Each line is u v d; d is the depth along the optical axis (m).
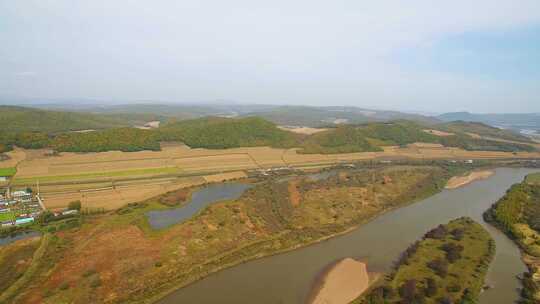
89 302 82.50
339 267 103.19
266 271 100.62
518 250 115.19
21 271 93.56
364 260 108.19
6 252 103.19
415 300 82.25
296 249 115.06
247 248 112.62
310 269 102.19
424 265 101.12
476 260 104.31
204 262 102.69
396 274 96.00
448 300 81.19
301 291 90.56
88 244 108.31
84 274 92.38
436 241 117.88
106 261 99.19
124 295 85.88
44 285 87.44
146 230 120.38
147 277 93.50
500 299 86.44
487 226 137.00
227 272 99.69
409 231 132.12
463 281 91.81
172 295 87.94
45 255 101.19
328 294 89.19
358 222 138.62
